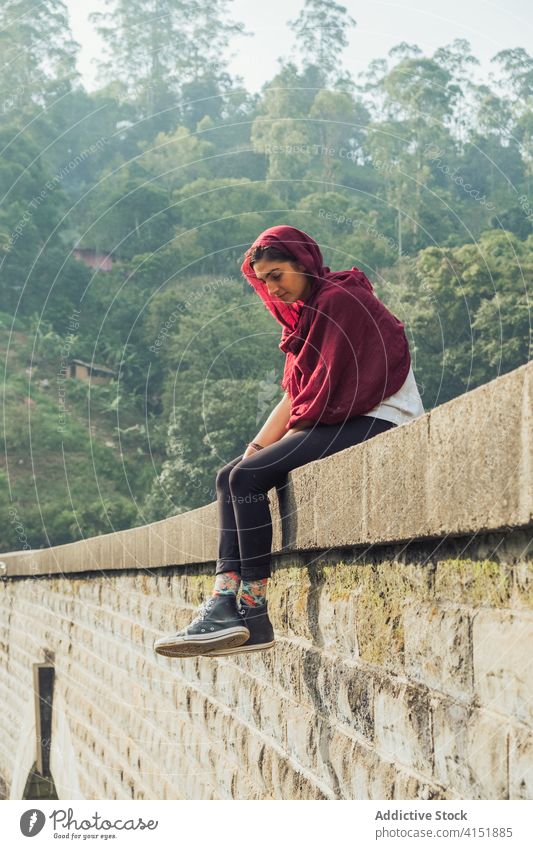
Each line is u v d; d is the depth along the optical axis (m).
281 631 3.69
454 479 2.19
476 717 2.20
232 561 3.41
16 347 28.30
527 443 1.85
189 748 5.04
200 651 3.35
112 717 7.17
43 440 31.25
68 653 9.03
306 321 3.47
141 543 6.08
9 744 11.75
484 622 2.17
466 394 2.13
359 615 2.94
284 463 3.34
